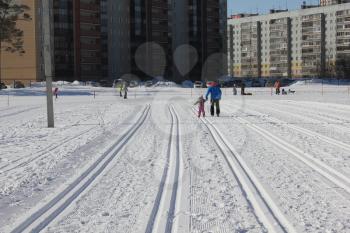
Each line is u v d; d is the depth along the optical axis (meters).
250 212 6.34
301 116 22.80
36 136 15.52
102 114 25.48
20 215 6.31
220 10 134.38
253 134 15.43
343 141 13.48
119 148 12.57
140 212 6.41
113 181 8.40
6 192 7.63
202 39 129.12
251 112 25.94
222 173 9.02
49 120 18.64
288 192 7.43
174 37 123.94
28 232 5.60
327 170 9.16
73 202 6.96
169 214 6.30
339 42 138.00
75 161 10.52
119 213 6.37
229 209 6.50
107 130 17.20
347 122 19.44
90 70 103.88
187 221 5.96
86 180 8.50
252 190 7.59
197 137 14.87
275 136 14.81
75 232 5.58
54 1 98.06
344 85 85.56
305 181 8.20
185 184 8.09
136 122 20.42
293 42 148.75
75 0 100.62
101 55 107.44
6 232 5.61
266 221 5.93
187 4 125.94
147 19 116.50
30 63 93.50
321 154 11.10
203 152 11.70
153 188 7.83
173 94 57.88
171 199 7.09
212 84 23.62
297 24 147.25
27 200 7.12
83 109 30.03
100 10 107.75
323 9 141.12
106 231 5.61
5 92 57.97
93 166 9.88
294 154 11.17
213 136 15.09
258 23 156.88
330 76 135.50
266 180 8.32
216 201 6.94
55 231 5.63
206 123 19.64
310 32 143.88
